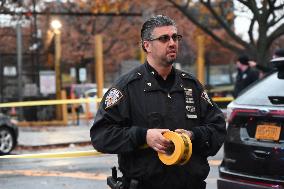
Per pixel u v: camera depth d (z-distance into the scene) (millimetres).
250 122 6625
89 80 55594
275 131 6340
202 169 4008
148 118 3885
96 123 3965
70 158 12883
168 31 3869
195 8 27438
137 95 3928
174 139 3656
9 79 26719
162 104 3906
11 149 14750
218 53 45344
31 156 7801
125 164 3990
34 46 29109
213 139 3979
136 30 40500
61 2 36938
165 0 23766
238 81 13688
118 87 3967
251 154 6500
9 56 28016
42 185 9797
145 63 4043
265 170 6352
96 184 9797
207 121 4062
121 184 4082
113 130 3877
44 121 24922
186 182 3936
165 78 3986
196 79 4094
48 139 17422
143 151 3904
